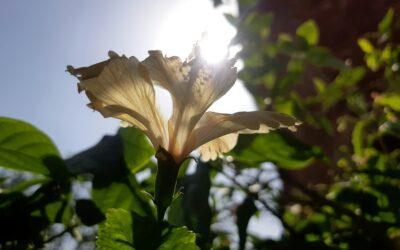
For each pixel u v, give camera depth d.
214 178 0.26
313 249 0.21
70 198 0.21
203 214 0.21
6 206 0.19
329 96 0.34
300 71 0.34
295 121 0.15
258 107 0.33
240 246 0.22
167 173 0.14
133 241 0.14
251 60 0.33
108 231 0.14
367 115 0.32
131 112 0.15
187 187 0.22
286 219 0.30
